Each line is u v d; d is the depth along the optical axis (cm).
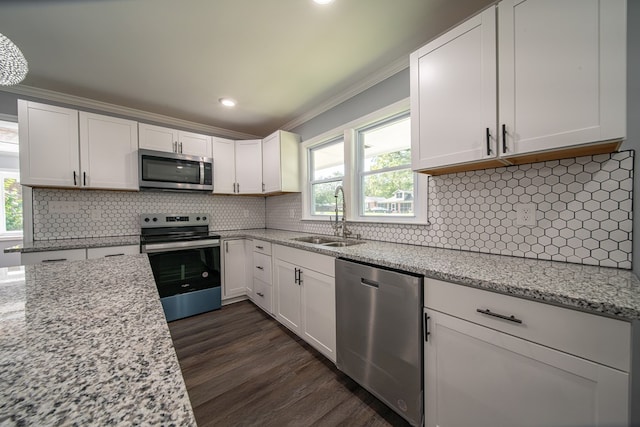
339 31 165
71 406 33
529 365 90
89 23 154
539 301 87
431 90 141
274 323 246
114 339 52
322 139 280
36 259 200
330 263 172
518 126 111
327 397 149
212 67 204
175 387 38
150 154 260
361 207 242
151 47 178
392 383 132
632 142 106
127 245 234
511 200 141
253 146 324
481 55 121
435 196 176
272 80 224
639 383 101
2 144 426
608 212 113
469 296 104
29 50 178
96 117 242
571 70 98
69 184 228
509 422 94
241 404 144
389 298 132
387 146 221
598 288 86
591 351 78
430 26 162
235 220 360
